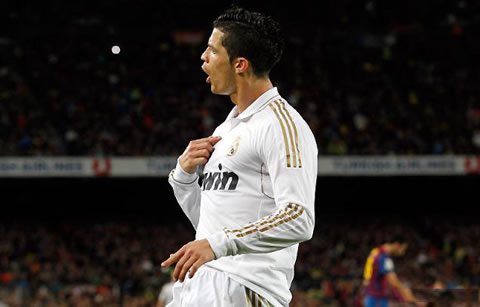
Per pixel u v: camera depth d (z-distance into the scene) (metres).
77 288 29.69
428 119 38.59
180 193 5.34
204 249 4.29
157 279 30.92
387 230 38.69
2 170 33.84
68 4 42.66
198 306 4.73
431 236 37.50
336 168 35.69
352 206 41.84
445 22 44.19
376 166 35.53
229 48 4.77
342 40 44.19
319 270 32.53
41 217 40.16
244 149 4.69
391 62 42.88
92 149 35.22
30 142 34.91
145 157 34.91
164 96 39.84
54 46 41.75
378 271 15.34
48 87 39.22
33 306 28.00
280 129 4.55
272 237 4.36
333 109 39.47
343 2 44.16
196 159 4.99
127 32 43.00
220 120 38.75
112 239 35.59
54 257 33.34
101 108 38.34
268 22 4.80
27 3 42.31
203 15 43.47
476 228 39.47
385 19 44.28
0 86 38.72
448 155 35.88
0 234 35.59
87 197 40.59
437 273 32.31
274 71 42.19
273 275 4.74
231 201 4.72
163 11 43.25
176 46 43.09
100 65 41.31
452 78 41.84
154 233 36.75
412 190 41.75
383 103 39.97
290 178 4.46
